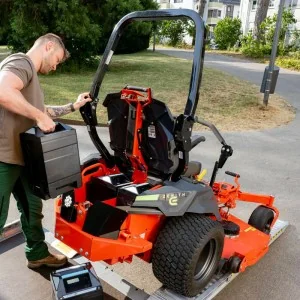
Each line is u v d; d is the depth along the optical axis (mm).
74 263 3281
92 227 2418
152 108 2521
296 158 6863
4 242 3621
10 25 14781
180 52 29109
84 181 2875
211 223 2686
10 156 2592
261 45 27781
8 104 2287
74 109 3010
